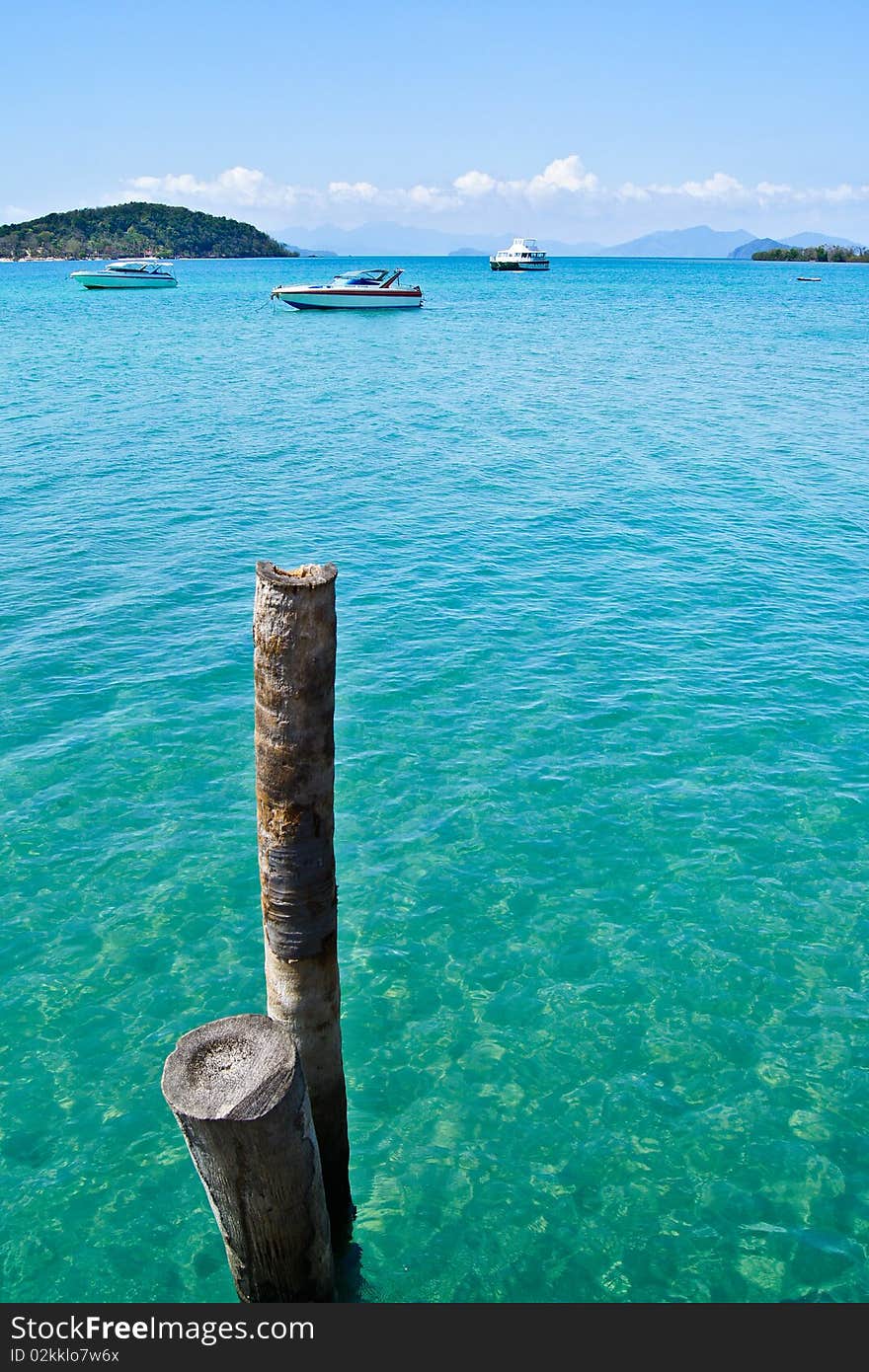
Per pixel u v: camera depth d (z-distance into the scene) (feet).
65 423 119.96
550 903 35.76
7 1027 29.76
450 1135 26.71
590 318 287.07
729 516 84.17
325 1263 19.61
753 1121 26.96
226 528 78.48
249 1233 18.11
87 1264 23.25
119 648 55.93
